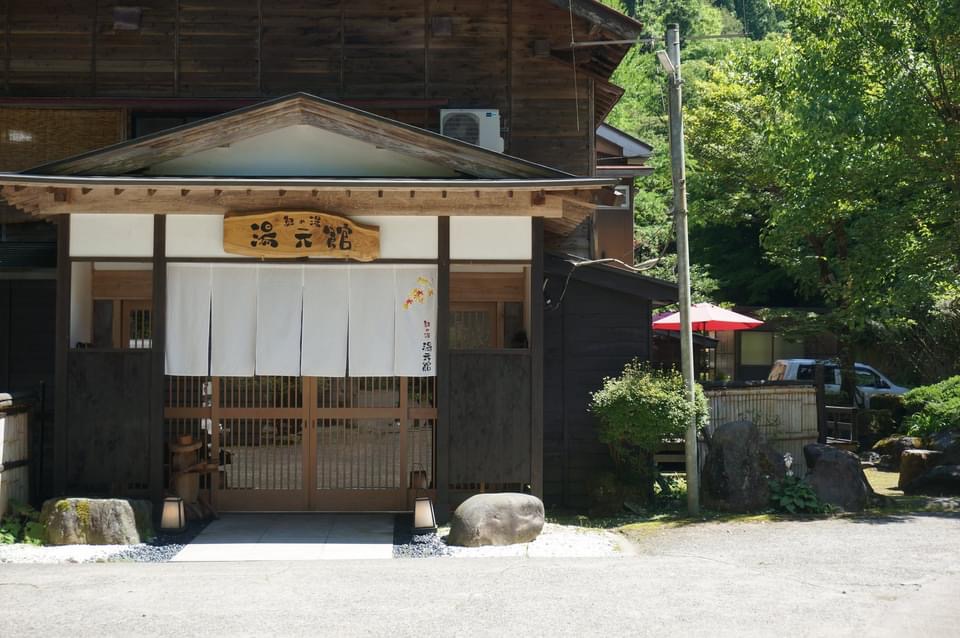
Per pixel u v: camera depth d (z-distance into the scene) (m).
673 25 11.72
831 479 11.75
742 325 22.42
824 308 28.98
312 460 11.35
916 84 13.90
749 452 11.84
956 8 13.31
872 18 14.17
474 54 14.81
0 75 14.48
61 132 14.20
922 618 6.67
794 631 6.37
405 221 10.96
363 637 6.30
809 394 14.55
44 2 14.56
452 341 12.27
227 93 14.59
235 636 6.33
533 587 7.74
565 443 12.58
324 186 10.02
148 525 10.10
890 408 20.36
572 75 14.87
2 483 10.30
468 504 9.97
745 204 23.98
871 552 8.98
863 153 14.17
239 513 11.24
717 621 6.62
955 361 23.38
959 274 15.36
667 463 14.91
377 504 11.35
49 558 9.11
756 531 10.26
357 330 10.95
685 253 11.81
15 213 14.16
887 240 15.60
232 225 10.55
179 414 11.17
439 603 7.21
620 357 12.66
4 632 6.45
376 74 14.70
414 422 11.40
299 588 7.76
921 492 13.07
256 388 11.34
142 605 7.18
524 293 12.23
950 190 15.17
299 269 10.95
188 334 10.88
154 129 14.64
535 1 14.87
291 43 14.68
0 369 12.61
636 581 7.94
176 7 14.63
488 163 10.82
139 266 11.49
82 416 10.76
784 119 18.48
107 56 14.56
